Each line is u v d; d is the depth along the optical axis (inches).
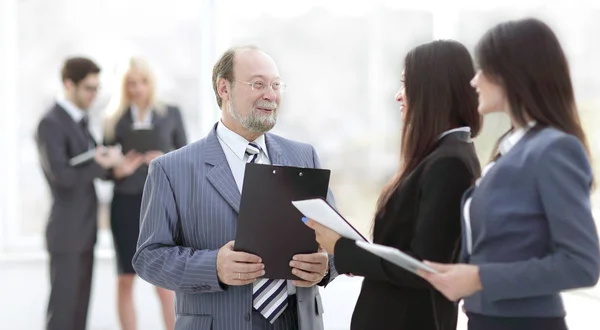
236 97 126.4
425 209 100.8
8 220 292.0
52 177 236.5
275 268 117.2
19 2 291.1
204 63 296.5
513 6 286.2
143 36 295.7
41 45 292.8
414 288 106.8
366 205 298.0
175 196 126.3
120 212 241.3
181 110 275.0
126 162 241.3
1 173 291.3
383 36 297.6
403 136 109.8
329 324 259.6
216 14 294.7
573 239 84.8
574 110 92.4
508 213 89.7
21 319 266.4
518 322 90.7
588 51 259.6
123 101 248.5
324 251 123.7
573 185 86.0
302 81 297.6
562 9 268.8
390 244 106.9
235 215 124.9
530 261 87.0
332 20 297.1
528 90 91.4
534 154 88.5
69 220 236.8
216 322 122.6
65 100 241.9
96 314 272.5
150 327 265.7
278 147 133.0
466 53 107.5
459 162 101.0
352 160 298.5
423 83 107.0
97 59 294.2
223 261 117.1
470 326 95.3
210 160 127.4
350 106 298.5
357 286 284.7
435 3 295.4
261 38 297.4
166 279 122.2
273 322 123.5
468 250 96.0
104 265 282.4
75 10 293.1
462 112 106.3
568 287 85.4
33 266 282.7
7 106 291.1
